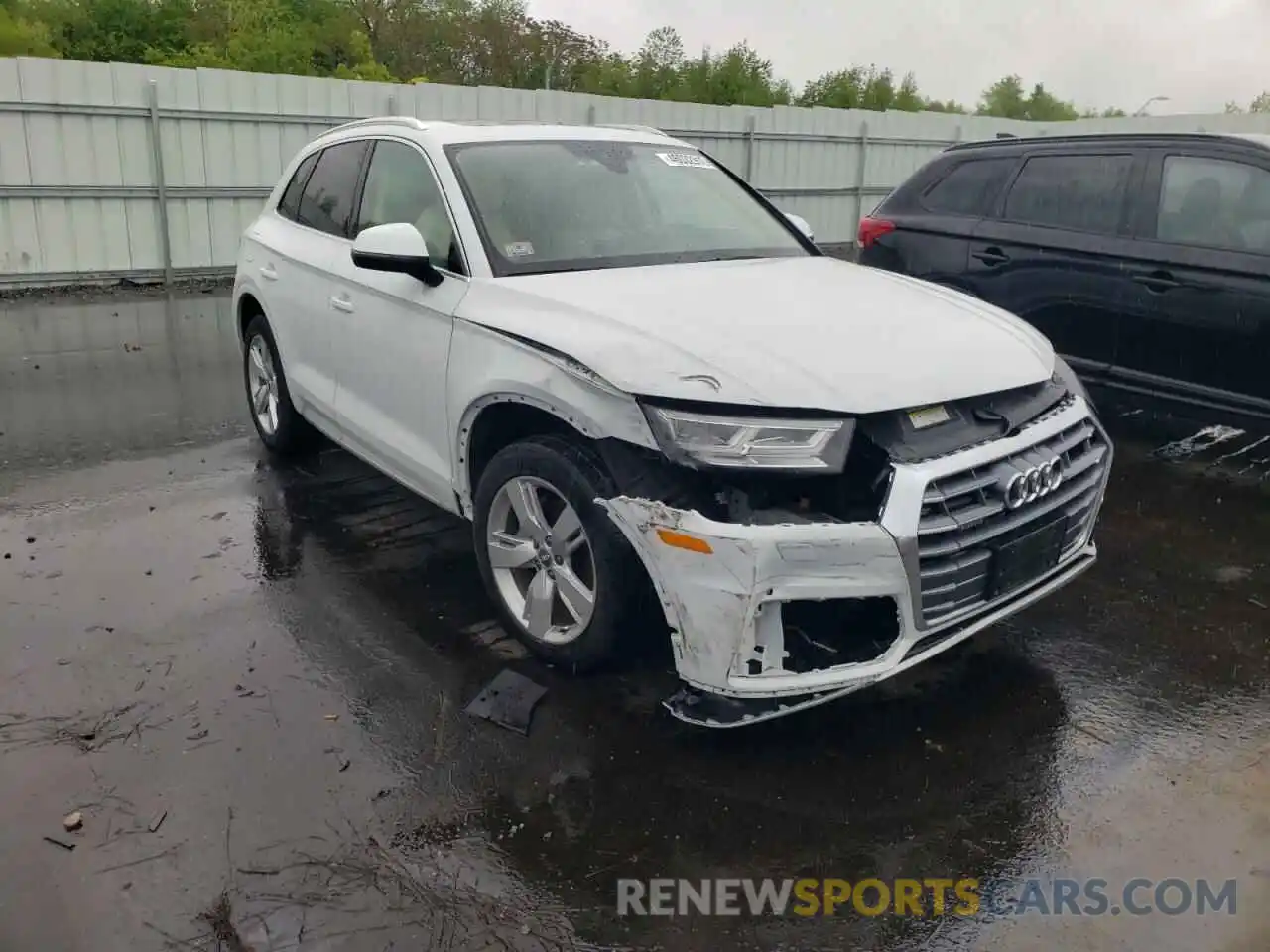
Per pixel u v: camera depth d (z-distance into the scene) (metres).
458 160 4.19
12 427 6.64
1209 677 3.72
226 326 10.43
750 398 2.89
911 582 2.87
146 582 4.33
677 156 4.92
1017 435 3.17
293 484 5.57
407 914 2.53
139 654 3.74
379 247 3.76
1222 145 5.70
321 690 3.51
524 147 4.41
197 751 3.16
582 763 3.14
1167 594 4.40
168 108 12.73
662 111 16.59
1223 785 3.10
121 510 5.17
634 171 4.61
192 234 13.35
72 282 12.68
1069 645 3.95
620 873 2.70
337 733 3.27
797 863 2.76
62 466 5.85
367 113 14.16
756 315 3.41
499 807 2.94
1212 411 5.73
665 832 2.86
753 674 2.87
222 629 3.94
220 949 2.41
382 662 3.70
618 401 3.04
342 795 2.97
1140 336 5.95
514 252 3.88
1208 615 4.21
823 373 3.02
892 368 3.11
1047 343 3.89
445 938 2.46
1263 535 5.07
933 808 2.98
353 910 2.54
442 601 4.19
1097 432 3.60
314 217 5.13
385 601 4.19
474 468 3.84
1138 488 5.73
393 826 2.85
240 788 2.99
